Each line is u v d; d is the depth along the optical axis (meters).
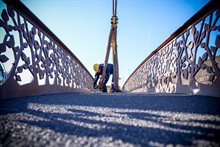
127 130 1.37
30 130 1.36
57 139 1.18
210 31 2.88
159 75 5.48
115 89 7.70
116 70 7.71
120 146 1.08
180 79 3.95
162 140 1.16
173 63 4.41
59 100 2.93
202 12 3.06
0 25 2.44
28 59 3.18
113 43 7.74
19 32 2.91
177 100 2.70
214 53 2.73
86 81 8.68
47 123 1.56
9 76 2.67
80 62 7.14
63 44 5.03
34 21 3.42
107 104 2.56
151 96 3.37
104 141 1.15
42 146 1.07
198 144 1.09
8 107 2.14
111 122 1.60
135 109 2.17
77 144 1.10
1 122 1.56
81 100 2.96
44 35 3.91
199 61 3.14
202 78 3.26
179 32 4.10
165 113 1.91
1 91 2.49
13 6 2.76
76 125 1.51
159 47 5.52
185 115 1.79
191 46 3.48
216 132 1.30
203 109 2.00
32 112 1.96
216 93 2.66
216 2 2.66
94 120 1.67
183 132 1.31
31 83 3.30
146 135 1.26
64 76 5.23
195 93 3.23
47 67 4.04
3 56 2.51
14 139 1.18
